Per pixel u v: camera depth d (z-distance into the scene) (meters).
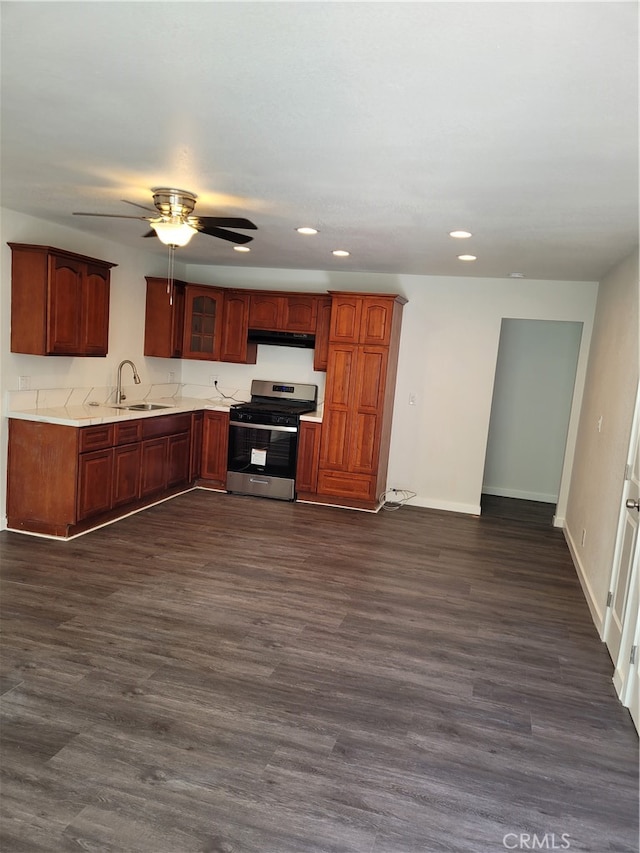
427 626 3.52
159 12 1.54
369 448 5.82
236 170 2.90
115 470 4.86
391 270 5.87
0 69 1.93
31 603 3.42
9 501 4.57
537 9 1.39
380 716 2.61
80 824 1.91
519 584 4.32
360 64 1.75
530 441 7.13
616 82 1.73
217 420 6.22
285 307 6.21
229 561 4.30
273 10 1.48
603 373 4.53
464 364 6.04
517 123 2.10
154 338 6.09
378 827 1.98
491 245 4.24
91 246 5.11
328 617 3.53
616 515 3.46
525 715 2.70
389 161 2.61
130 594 3.63
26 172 3.19
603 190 2.79
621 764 2.40
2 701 2.51
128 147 2.67
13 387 4.48
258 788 2.12
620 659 2.96
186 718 2.49
